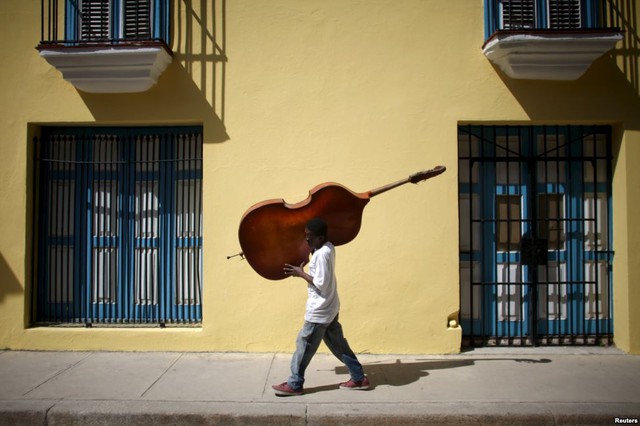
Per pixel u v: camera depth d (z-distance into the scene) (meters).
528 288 5.70
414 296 5.46
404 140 5.49
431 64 5.52
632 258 5.45
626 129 5.48
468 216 5.73
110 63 5.21
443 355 5.42
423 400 4.20
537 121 5.53
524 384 4.58
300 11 5.55
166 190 5.76
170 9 5.54
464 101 5.50
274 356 5.37
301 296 5.46
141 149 5.76
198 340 5.49
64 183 5.77
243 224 4.34
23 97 5.58
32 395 4.30
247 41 5.54
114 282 5.73
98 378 4.70
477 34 5.53
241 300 5.48
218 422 3.97
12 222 5.55
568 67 5.28
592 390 4.44
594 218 5.71
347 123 5.50
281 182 5.50
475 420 3.96
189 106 5.52
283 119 5.52
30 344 5.52
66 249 5.75
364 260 5.46
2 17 5.60
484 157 5.71
